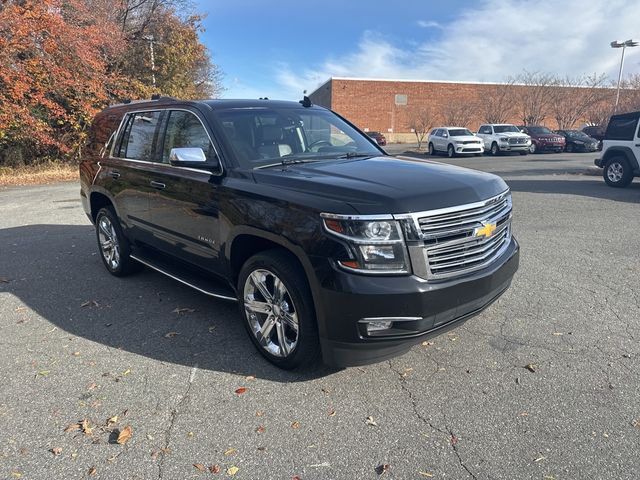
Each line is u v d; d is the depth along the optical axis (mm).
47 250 7215
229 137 4105
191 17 26328
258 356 3898
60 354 3982
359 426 3018
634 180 15117
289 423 3057
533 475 2580
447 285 3141
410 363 3744
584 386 3383
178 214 4441
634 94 36250
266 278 3682
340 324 3094
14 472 2658
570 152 30734
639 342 4008
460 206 3213
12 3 16672
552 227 8148
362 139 4996
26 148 19109
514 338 4113
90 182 6062
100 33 19422
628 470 2596
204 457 2768
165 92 26000
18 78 16656
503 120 42375
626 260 6227
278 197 3430
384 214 3004
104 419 3119
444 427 2990
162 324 4527
